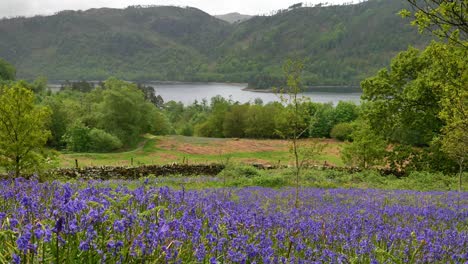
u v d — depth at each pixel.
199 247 5.03
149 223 5.54
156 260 4.34
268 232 7.44
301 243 7.06
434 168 38.78
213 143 66.38
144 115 68.31
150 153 55.75
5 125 18.55
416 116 38.25
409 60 39.44
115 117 63.62
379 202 17.31
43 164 19.64
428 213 13.02
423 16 10.60
